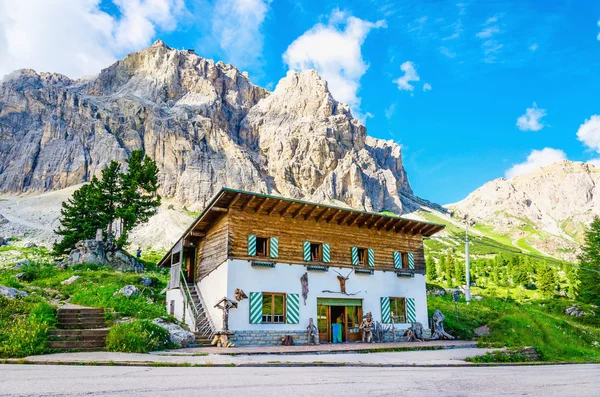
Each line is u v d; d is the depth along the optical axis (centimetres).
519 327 3281
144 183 5819
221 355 1831
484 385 1116
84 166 19638
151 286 3956
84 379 1009
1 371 1133
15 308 2109
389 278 3316
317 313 2941
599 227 6656
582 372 1659
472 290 10438
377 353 2219
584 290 6400
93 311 2289
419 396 895
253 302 2659
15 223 13488
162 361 1489
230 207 2734
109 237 5503
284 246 2888
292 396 849
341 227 3181
